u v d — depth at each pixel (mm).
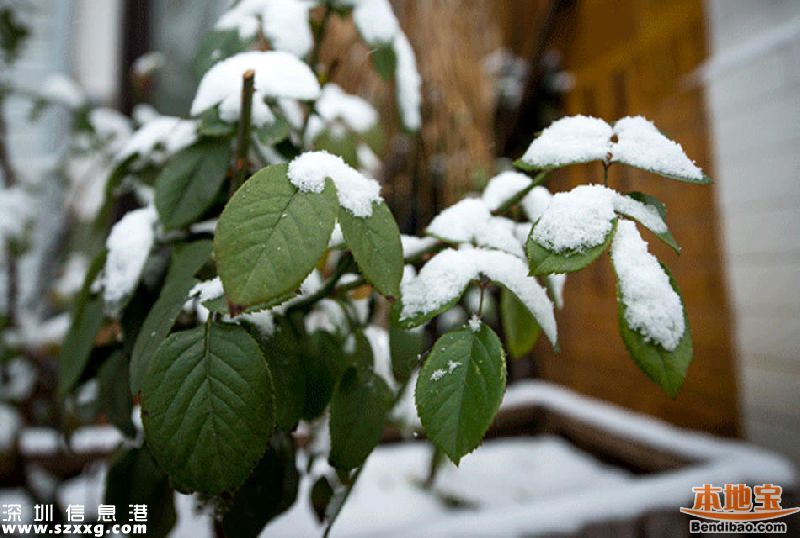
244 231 136
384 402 223
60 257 806
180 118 298
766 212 684
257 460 159
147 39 1197
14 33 609
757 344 690
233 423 160
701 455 647
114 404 263
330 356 236
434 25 859
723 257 746
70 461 591
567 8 1095
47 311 830
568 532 432
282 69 231
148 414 160
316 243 138
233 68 237
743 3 725
